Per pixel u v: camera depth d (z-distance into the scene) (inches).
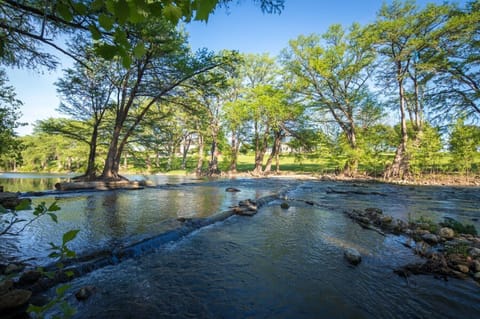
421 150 890.1
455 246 183.2
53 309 100.0
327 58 1009.5
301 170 1478.8
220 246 190.1
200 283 131.0
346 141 1066.1
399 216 309.3
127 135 655.1
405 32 816.3
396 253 179.5
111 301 110.5
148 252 173.3
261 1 100.9
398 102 1059.3
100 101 665.0
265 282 134.1
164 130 784.9
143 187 609.0
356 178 998.4
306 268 152.9
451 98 870.4
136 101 758.5
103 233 199.2
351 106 1053.2
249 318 103.1
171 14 52.7
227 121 1331.2
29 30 151.0
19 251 156.9
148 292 119.9
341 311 109.2
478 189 649.0
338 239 211.6
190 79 631.2
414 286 132.0
